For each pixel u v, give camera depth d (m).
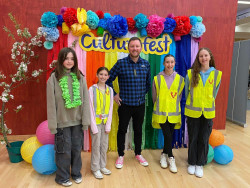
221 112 3.23
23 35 2.40
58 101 1.79
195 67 2.10
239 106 4.04
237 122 4.07
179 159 2.53
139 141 2.38
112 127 2.70
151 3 2.72
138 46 2.04
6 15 2.57
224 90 3.16
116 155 2.62
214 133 2.46
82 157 2.53
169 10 2.77
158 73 2.41
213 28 2.92
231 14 2.94
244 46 3.88
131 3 2.68
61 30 2.45
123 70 2.15
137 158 2.43
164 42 2.63
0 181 1.97
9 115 2.78
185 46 2.69
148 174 2.16
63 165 1.88
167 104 2.20
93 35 2.51
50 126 1.76
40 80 2.76
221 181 2.06
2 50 2.64
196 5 2.82
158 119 2.22
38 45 2.57
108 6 2.65
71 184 1.94
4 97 2.25
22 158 2.38
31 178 2.04
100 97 2.04
